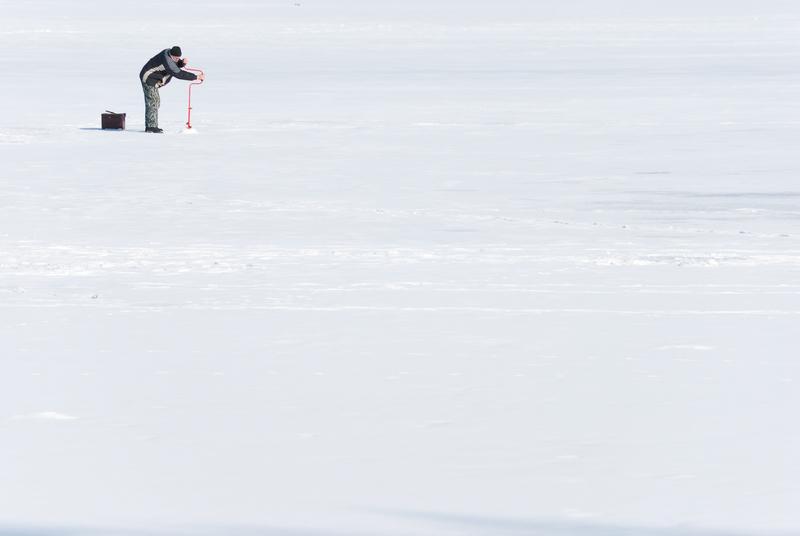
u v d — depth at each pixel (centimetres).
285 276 4419
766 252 5088
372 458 2069
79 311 3675
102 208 6450
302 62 18762
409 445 2153
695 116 11500
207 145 9544
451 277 4400
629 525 1698
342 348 3097
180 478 1947
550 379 2717
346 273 4497
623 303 3828
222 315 3597
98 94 13888
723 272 4541
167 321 3497
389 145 9544
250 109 12381
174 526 1691
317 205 6638
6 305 3791
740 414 2378
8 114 11775
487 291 4075
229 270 4572
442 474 1970
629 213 6362
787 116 11369
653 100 13038
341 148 9362
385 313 3634
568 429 2262
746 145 9344
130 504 1806
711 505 1795
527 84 15012
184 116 11788
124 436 2217
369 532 1661
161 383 2680
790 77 15588
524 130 10544
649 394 2562
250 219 6103
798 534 1658
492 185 7481
